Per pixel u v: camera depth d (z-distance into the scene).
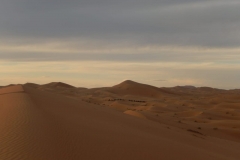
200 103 109.50
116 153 12.70
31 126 15.11
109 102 95.50
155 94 166.75
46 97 35.62
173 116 66.00
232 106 97.25
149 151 14.16
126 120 28.41
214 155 18.25
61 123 17.09
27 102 25.25
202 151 18.44
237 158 21.39
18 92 35.88
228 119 68.56
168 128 31.55
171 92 185.38
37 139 12.87
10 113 19.03
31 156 10.73
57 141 12.95
